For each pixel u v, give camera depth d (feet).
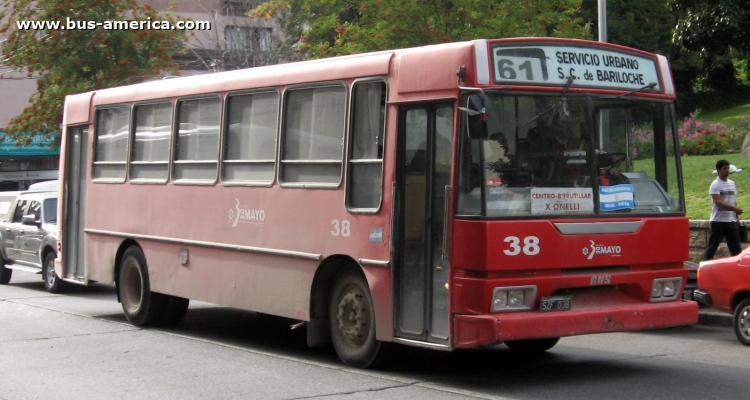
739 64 125.29
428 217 26.43
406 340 26.86
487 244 24.52
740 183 60.85
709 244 45.42
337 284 30.14
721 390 25.53
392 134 27.50
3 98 124.57
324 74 30.55
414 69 26.96
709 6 49.03
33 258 59.11
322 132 30.66
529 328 24.66
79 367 30.35
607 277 26.25
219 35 115.75
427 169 26.53
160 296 40.16
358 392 25.58
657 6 127.95
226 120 35.45
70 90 80.38
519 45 25.85
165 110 39.45
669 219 27.84
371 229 28.04
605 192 26.68
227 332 39.32
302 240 31.01
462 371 28.94
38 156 130.82
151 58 83.10
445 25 57.67
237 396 25.34
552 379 27.43
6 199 65.82
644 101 28.12
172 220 38.24
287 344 35.83
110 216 42.86
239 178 34.50
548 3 58.29
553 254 25.34
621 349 33.86
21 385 27.45
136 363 31.04
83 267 45.73
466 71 25.26
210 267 35.83
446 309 25.67
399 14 58.18
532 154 25.67
